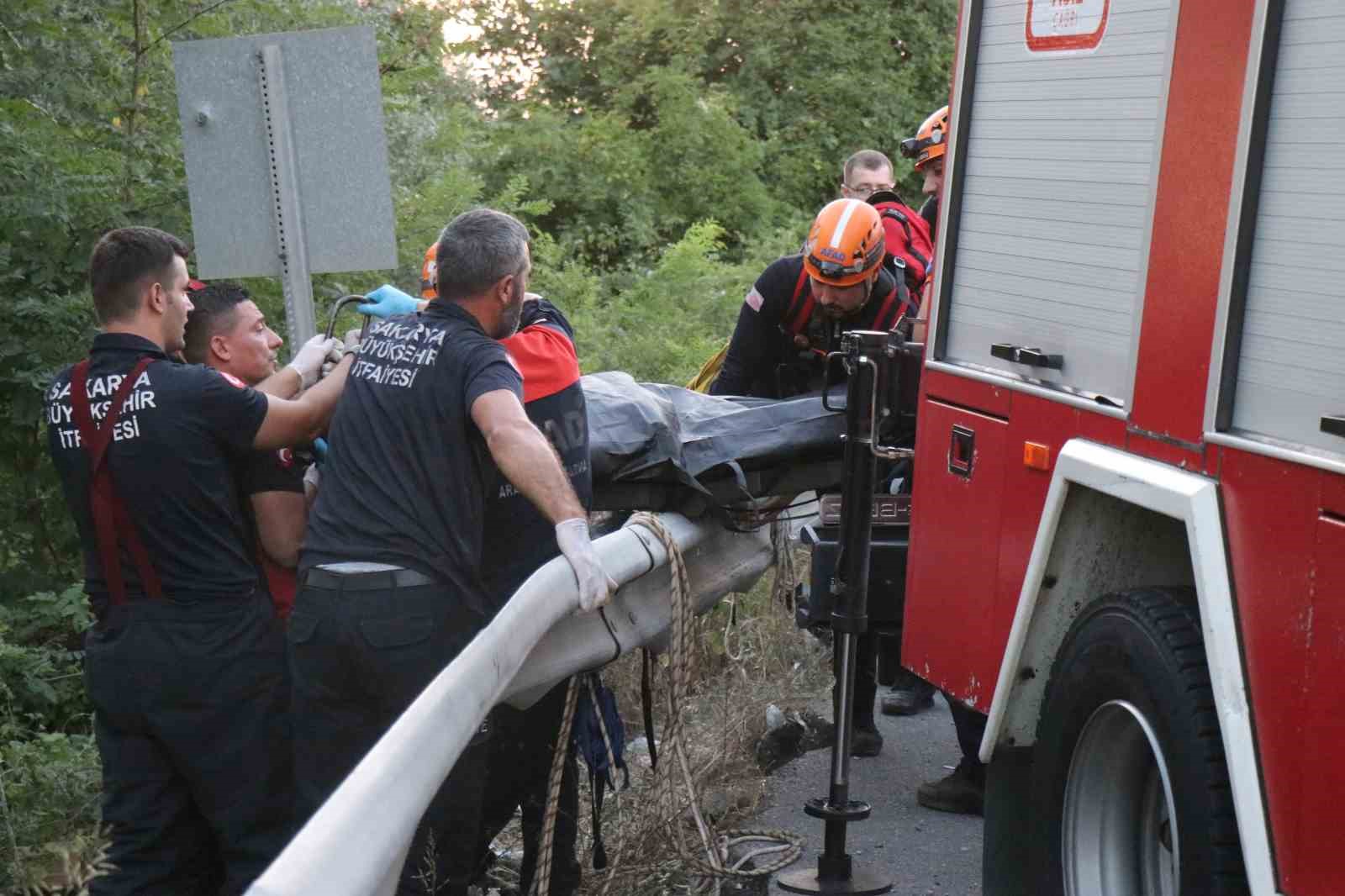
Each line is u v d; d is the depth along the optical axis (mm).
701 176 17016
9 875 4086
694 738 5824
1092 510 3672
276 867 2248
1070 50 3801
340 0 8688
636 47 19047
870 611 5012
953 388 4336
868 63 19641
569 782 4562
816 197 19234
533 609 3646
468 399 3867
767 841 5133
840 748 4898
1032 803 3895
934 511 4449
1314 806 2771
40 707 5680
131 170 6516
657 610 4797
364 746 3932
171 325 4133
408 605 3830
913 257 6230
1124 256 3523
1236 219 3037
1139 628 3379
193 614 3982
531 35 19125
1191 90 3248
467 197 9242
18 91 6363
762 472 5199
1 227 5844
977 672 4180
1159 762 3291
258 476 4215
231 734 4035
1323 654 2752
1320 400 2812
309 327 5043
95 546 4035
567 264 12336
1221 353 3072
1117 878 3670
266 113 4965
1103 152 3633
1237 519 3021
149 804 4098
